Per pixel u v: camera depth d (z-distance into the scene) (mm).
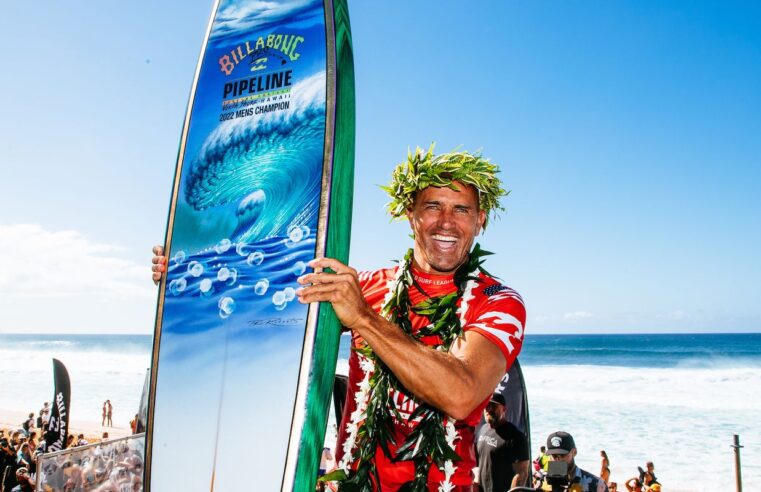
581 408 27859
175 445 2434
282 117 2652
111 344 88562
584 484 4520
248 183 2643
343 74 2652
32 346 84938
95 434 24766
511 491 3107
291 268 2408
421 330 2238
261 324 2406
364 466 2143
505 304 2117
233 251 2578
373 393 2238
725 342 68625
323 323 2318
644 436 22312
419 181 2326
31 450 10617
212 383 2438
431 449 2068
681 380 34344
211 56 2992
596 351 54469
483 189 2293
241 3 3018
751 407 26688
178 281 2680
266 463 2227
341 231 2479
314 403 2246
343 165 2537
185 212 2793
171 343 2594
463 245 2316
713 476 17281
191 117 2949
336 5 2770
